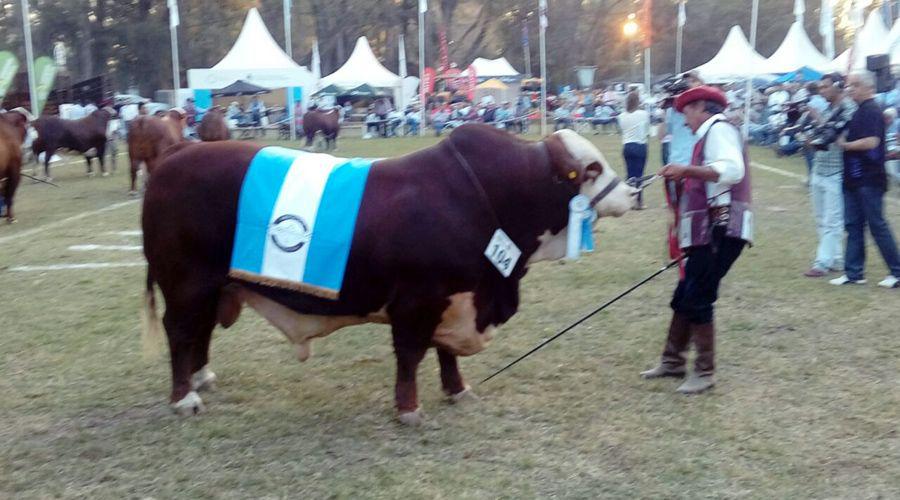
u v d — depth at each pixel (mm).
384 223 4375
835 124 7422
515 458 4316
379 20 52938
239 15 50781
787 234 10102
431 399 5164
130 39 46594
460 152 4523
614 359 5836
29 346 6340
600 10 57469
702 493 3920
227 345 6340
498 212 4512
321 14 52281
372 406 5066
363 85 33125
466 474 4145
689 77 6016
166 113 16578
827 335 6184
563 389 5289
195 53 51938
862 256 7516
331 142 25375
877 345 5922
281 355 6090
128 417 4961
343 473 4184
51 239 10938
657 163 18906
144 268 9000
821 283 7664
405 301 4461
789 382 5297
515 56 56969
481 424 4762
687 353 5438
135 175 15469
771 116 22359
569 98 34656
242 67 27156
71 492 4043
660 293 7562
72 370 5805
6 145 11945
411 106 34438
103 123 18844
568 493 3939
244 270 4543
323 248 4406
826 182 7770
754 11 27422
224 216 4547
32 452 4488
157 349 5113
